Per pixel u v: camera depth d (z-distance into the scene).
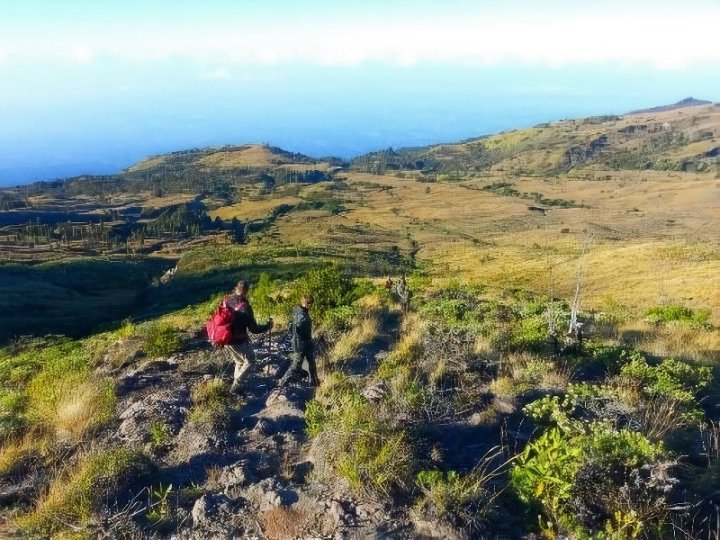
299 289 12.49
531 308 15.58
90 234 170.88
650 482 4.25
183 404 6.64
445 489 4.25
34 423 6.34
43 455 5.57
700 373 7.67
